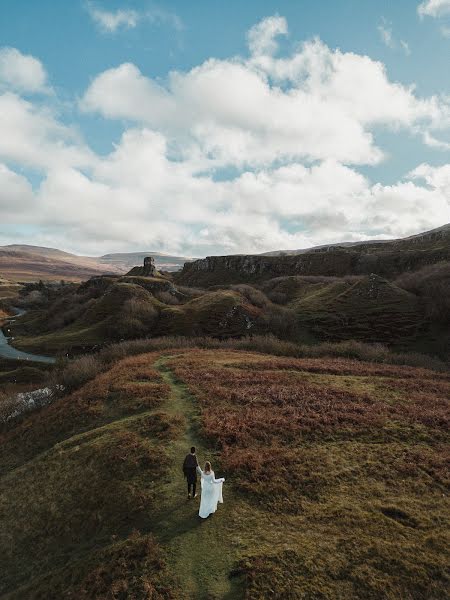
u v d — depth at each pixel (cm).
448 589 1387
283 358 5669
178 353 6172
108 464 2538
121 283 14225
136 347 7500
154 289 15138
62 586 1662
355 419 2884
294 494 1988
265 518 1814
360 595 1366
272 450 2442
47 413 4059
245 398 3412
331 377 4228
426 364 6309
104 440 2877
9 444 3653
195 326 10906
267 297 14850
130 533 1861
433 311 10050
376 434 2666
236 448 2505
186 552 1638
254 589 1392
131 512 2011
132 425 3039
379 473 2172
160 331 10919
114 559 1678
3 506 2544
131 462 2467
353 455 2380
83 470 2581
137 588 1489
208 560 1579
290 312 11656
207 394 3566
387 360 6397
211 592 1419
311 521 1775
